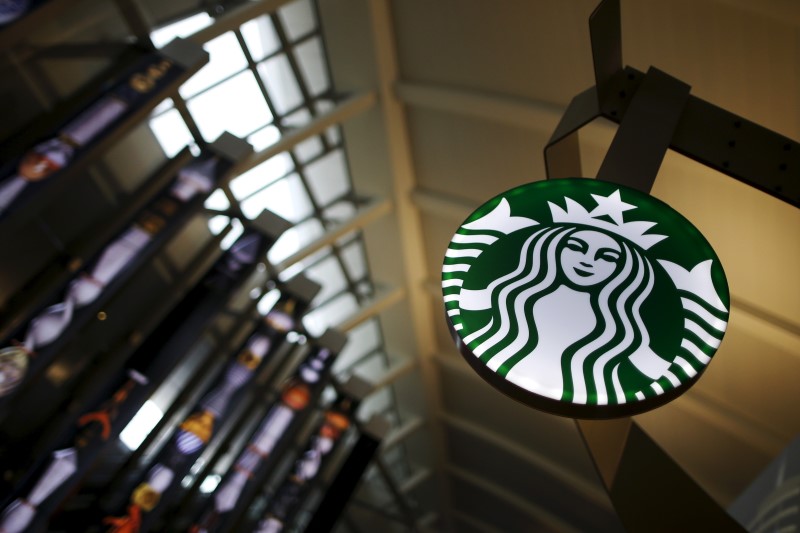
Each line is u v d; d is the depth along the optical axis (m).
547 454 18.92
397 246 14.41
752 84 8.02
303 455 16.14
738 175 3.77
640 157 3.75
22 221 7.69
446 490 23.47
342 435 16.38
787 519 4.69
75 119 8.22
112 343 11.27
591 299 3.21
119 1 8.23
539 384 3.01
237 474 13.85
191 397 13.83
